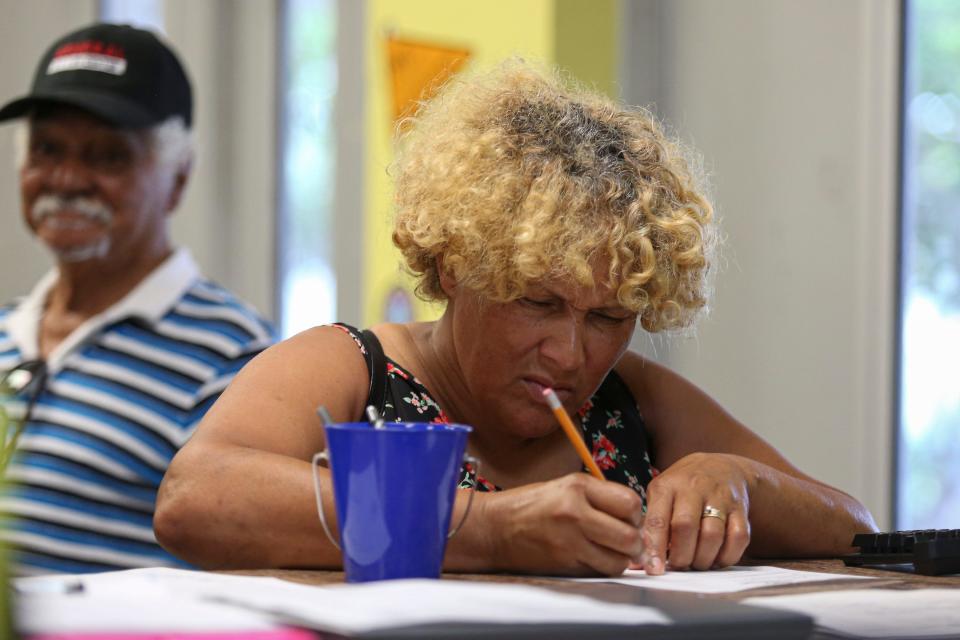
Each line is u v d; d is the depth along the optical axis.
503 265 3.59
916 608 2.63
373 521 2.80
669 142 4.03
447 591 2.38
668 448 4.53
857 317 6.49
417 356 4.14
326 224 9.59
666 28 7.51
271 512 3.29
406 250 3.99
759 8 6.98
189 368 6.50
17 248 10.78
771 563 3.72
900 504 6.43
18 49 10.82
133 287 6.80
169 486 3.47
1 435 2.86
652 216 3.67
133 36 6.91
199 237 10.22
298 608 2.19
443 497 2.85
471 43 7.69
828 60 6.64
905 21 6.42
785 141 6.85
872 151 6.45
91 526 6.20
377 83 8.64
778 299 6.88
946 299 6.21
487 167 3.68
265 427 3.61
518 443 4.12
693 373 7.34
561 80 4.22
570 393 3.77
